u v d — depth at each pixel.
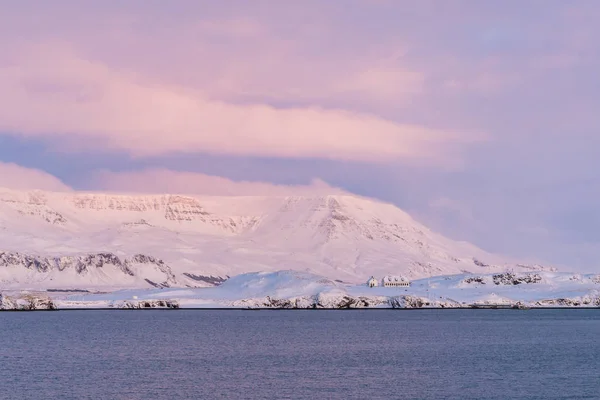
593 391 116.88
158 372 135.50
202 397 112.44
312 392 116.12
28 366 143.62
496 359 155.12
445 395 113.94
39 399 110.81
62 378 128.50
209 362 149.88
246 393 115.38
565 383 123.94
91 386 120.75
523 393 115.38
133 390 117.44
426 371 137.12
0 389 118.00
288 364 146.75
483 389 118.62
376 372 135.88
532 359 154.88
